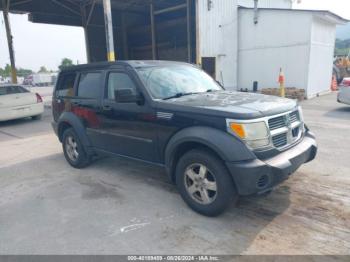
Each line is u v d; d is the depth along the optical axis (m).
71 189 4.67
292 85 15.77
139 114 4.15
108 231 3.42
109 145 4.84
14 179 5.24
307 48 14.88
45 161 6.22
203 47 15.54
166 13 21.19
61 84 5.84
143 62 4.64
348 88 10.75
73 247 3.15
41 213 3.93
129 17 24.11
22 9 17.97
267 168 3.19
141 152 4.32
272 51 16.27
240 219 3.55
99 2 19.95
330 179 4.57
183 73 4.85
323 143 6.55
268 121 3.40
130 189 4.56
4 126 10.91
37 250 3.13
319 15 14.55
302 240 3.10
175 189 4.50
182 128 3.68
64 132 5.73
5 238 3.38
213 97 4.10
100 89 4.83
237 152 3.18
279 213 3.65
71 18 20.72
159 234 3.31
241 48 17.62
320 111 10.88
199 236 3.24
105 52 23.06
